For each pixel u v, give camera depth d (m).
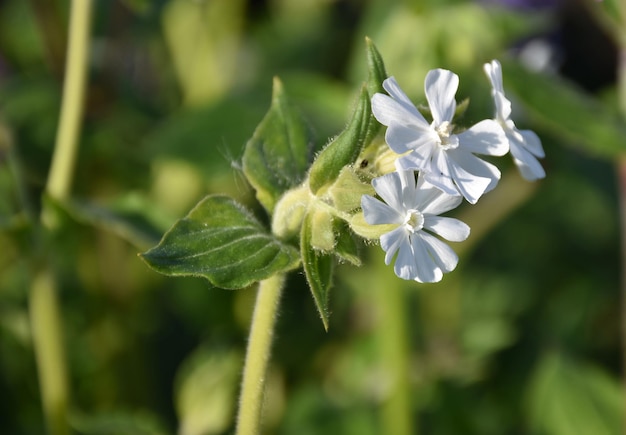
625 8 0.46
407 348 0.51
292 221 0.37
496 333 0.58
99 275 0.57
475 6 0.53
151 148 0.53
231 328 0.58
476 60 0.52
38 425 0.55
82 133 0.58
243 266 0.36
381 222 0.35
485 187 0.35
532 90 0.49
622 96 0.53
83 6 0.48
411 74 0.52
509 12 0.53
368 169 0.36
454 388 0.56
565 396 0.54
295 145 0.39
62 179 0.49
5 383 0.55
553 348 0.56
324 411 0.54
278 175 0.39
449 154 0.35
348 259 0.36
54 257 0.53
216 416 0.49
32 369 0.55
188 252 0.36
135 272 0.58
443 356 0.57
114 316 0.57
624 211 0.54
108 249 0.57
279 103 0.39
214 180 0.52
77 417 0.50
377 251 0.51
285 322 0.58
